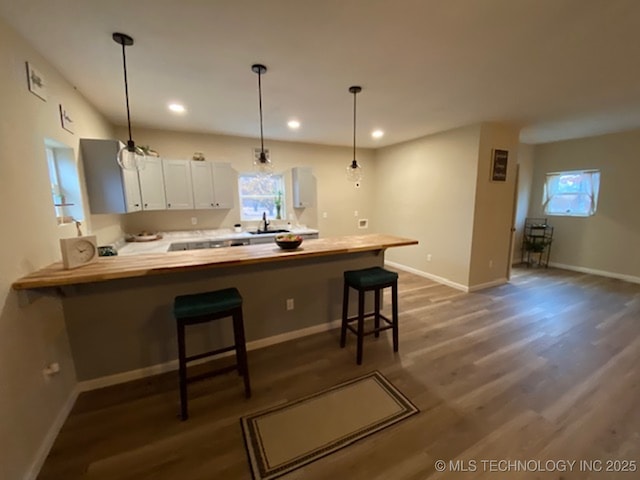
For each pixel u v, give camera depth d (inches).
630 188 185.0
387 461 62.4
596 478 58.1
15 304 60.1
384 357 102.3
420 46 78.2
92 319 84.4
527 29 70.3
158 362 93.5
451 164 174.6
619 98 119.4
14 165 63.3
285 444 66.7
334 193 227.6
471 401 80.2
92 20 65.1
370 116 143.9
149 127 163.8
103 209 112.1
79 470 60.8
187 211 181.5
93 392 84.9
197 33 71.4
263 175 156.9
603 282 187.5
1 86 60.4
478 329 123.0
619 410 76.4
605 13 63.7
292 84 103.1
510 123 160.7
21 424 57.8
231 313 78.7
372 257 127.6
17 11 60.5
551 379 89.5
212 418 74.6
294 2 59.9
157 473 60.1
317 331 120.0
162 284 91.2
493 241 176.1
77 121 104.1
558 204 223.6
